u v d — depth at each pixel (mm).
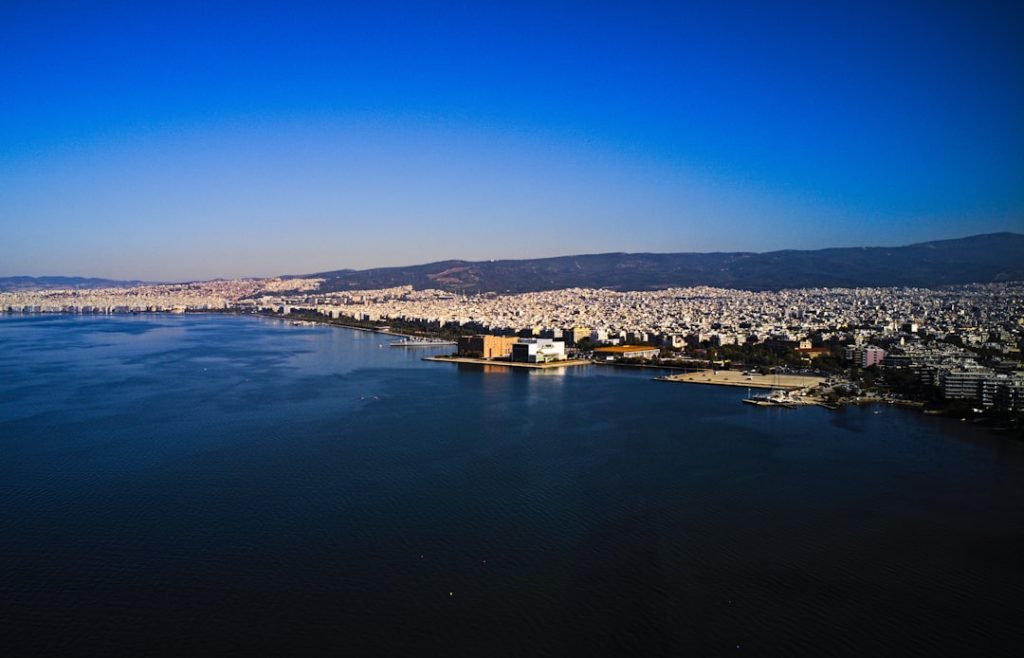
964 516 126625
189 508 127938
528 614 94375
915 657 86562
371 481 143500
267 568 105625
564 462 157750
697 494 137250
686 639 89500
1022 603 97875
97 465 153000
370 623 92000
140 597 97375
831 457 162875
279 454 162375
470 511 127625
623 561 108938
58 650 85688
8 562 106625
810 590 100938
